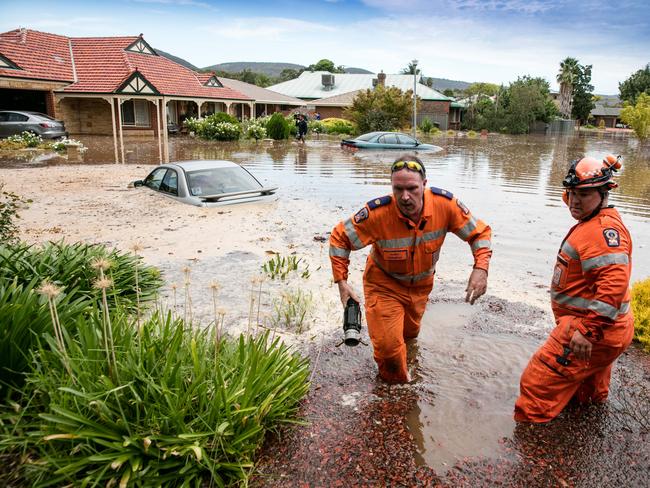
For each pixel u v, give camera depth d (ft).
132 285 17.08
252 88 163.73
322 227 28.73
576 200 10.05
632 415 11.32
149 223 28.55
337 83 205.87
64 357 9.29
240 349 10.69
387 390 12.29
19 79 89.76
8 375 10.44
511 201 39.01
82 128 109.19
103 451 8.62
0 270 15.25
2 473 8.75
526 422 11.03
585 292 10.26
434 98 187.62
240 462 9.32
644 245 26.63
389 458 9.86
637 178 55.11
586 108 280.92
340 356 13.89
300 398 11.44
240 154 75.66
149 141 96.43
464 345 14.65
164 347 10.62
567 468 9.66
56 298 12.50
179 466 8.96
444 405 11.69
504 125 200.75
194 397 9.61
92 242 24.38
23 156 67.15
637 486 9.22
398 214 11.53
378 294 12.63
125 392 9.39
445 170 61.11
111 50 108.37
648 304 15.70
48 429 8.72
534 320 16.43
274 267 20.80
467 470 9.59
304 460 9.73
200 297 17.53
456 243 26.50
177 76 115.34
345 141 87.92
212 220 29.45
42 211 31.40
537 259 23.73
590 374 10.59
